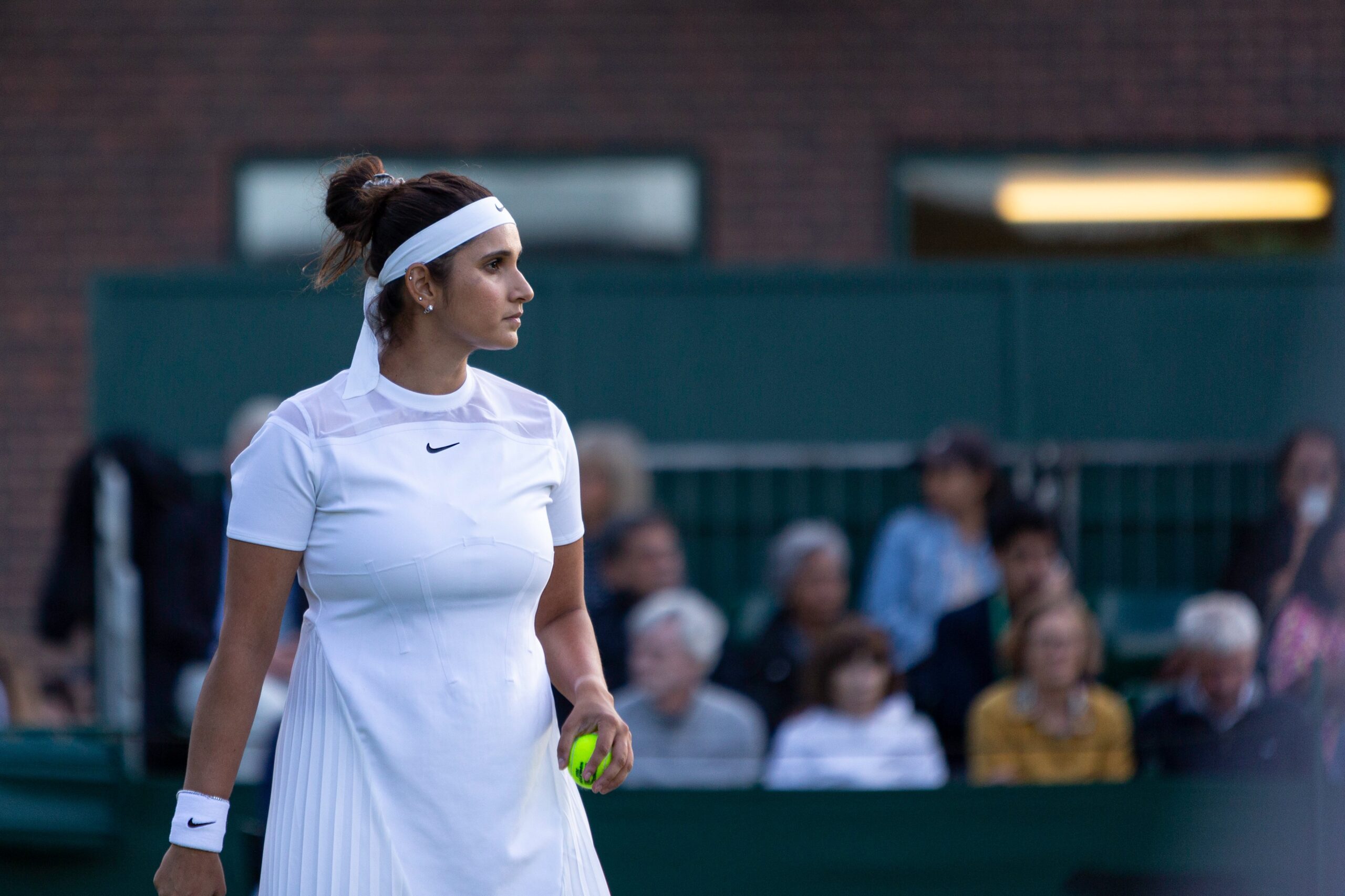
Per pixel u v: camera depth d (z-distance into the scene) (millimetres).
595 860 8969
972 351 26469
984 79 29109
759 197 29125
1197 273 26297
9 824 13133
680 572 19750
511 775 8445
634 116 29078
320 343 26422
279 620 8477
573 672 9008
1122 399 26344
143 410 26266
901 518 21594
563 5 29047
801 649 19531
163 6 29047
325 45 29047
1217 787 13297
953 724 18375
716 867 13352
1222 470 24172
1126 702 17719
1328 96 29234
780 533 24719
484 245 8312
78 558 19906
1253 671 16719
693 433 26469
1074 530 23688
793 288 26484
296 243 29219
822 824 13367
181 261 29156
